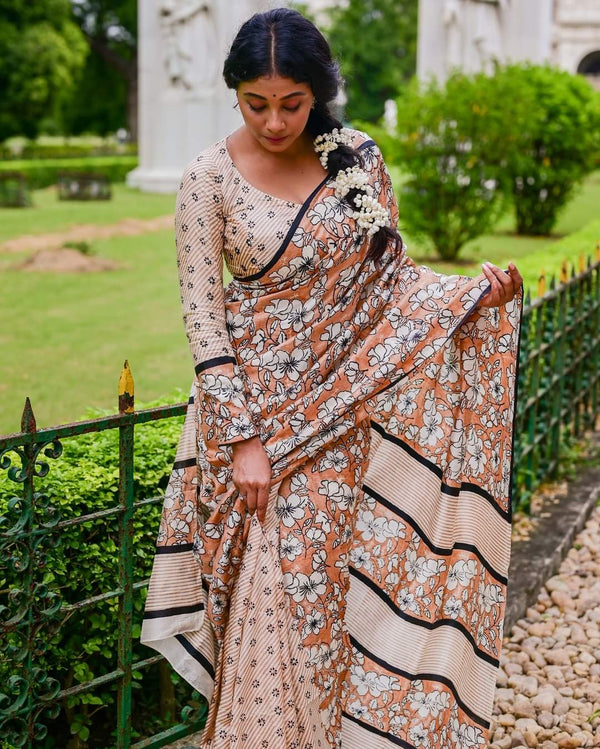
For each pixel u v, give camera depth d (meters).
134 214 16.91
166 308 9.49
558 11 49.41
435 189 11.48
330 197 2.17
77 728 2.65
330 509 2.21
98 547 2.58
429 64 18.38
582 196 21.11
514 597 3.65
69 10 28.83
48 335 8.29
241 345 2.21
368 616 2.34
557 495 4.75
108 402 6.37
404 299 2.31
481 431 2.44
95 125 38.81
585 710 3.12
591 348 5.62
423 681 2.37
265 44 2.00
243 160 2.18
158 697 2.96
